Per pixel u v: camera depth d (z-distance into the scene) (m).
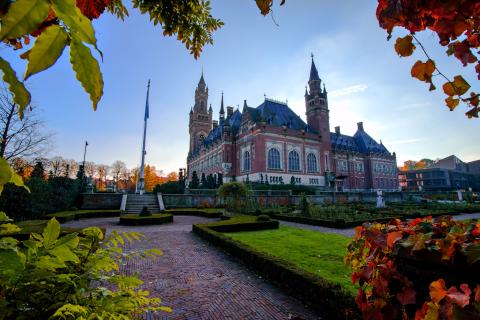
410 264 1.96
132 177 87.88
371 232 2.27
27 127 16.95
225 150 49.31
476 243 1.54
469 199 40.44
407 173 90.75
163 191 39.47
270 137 44.09
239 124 53.94
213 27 3.15
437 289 1.43
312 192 39.34
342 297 4.29
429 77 1.49
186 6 2.92
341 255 8.33
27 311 1.45
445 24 1.22
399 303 1.89
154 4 2.85
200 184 46.56
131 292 1.87
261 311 4.99
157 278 6.80
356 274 2.30
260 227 14.43
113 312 1.61
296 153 47.00
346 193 39.62
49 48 0.67
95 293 1.72
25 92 0.64
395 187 70.06
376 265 2.11
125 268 7.54
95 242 1.96
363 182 64.44
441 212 22.69
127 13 2.04
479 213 25.48
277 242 10.55
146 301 1.86
